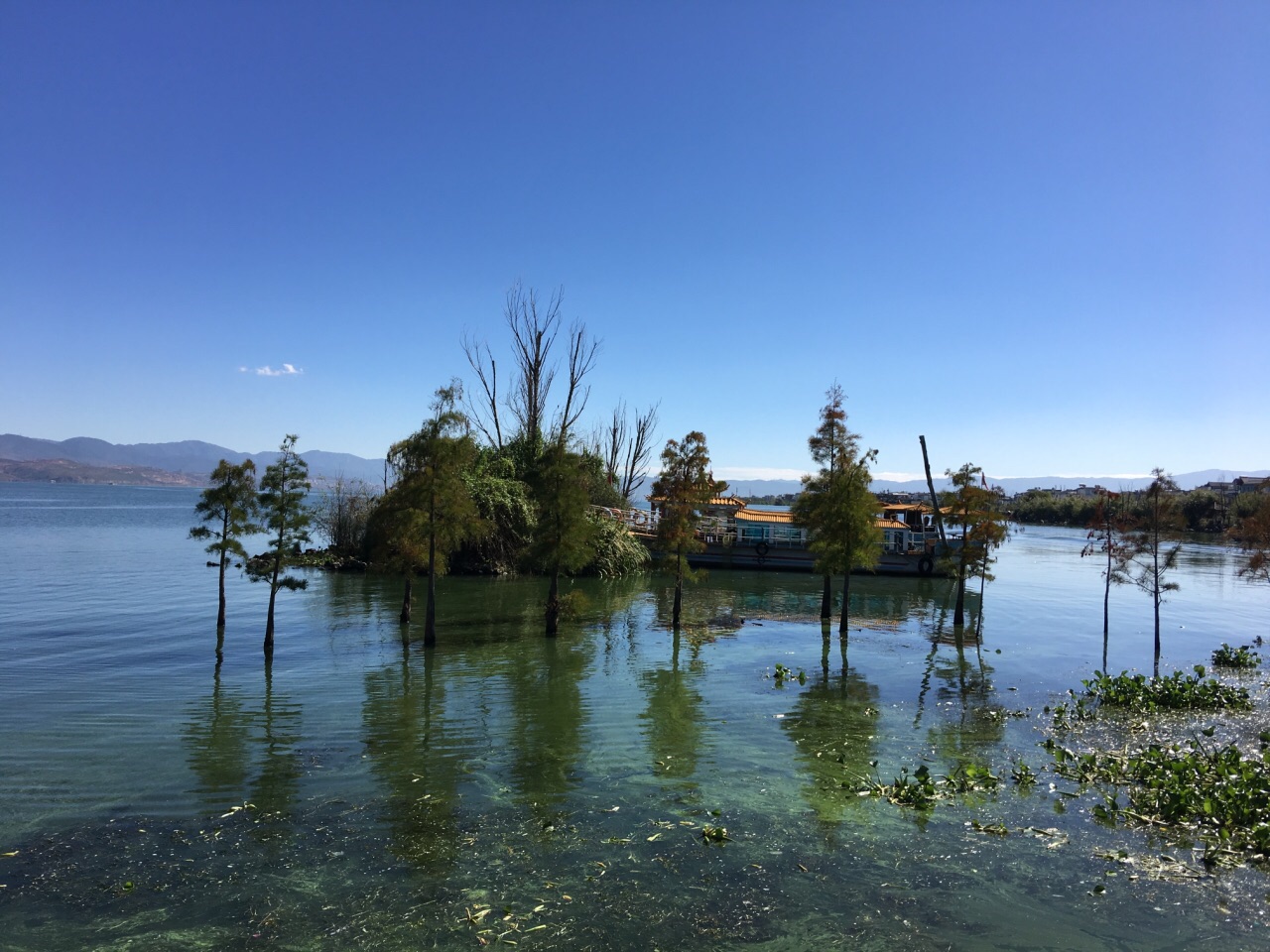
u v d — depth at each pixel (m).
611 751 12.91
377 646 21.67
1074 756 12.77
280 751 12.65
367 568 37.31
